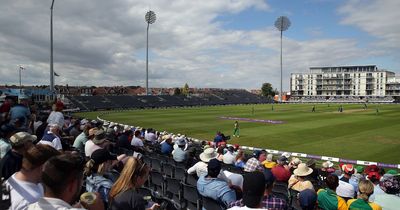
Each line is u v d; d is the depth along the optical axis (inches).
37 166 162.6
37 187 165.5
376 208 252.4
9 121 434.3
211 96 5408.5
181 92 6712.6
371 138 1277.1
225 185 265.1
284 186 374.6
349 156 946.1
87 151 354.6
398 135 1354.6
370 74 7185.0
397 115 2450.8
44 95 2199.8
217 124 1851.6
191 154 560.7
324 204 271.9
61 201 130.6
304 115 2490.2
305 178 355.3
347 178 396.8
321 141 1211.2
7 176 210.4
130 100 4207.7
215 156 420.2
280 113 2733.8
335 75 7509.8
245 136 1363.2
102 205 156.4
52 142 364.5
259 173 162.7
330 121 1983.3
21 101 556.1
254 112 2886.3
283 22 4731.8
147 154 631.8
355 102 5531.5
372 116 2367.1
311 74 7805.1
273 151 948.0
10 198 154.2
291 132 1471.5
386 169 780.0
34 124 545.0
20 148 214.4
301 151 1028.5
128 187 183.8
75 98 3767.2
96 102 3833.7
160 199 253.9
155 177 437.1
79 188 139.0
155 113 2817.4
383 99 6382.9
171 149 636.7
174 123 1920.5
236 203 218.8
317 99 6978.4
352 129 1567.4
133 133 778.2
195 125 1804.9
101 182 223.5
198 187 279.4
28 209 131.4
